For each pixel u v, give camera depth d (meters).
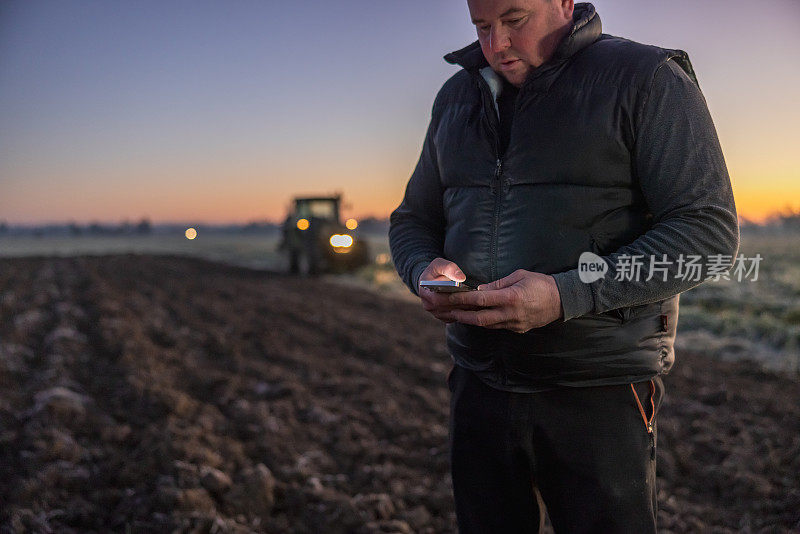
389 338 7.34
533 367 1.34
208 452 3.46
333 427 4.18
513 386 1.38
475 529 1.48
